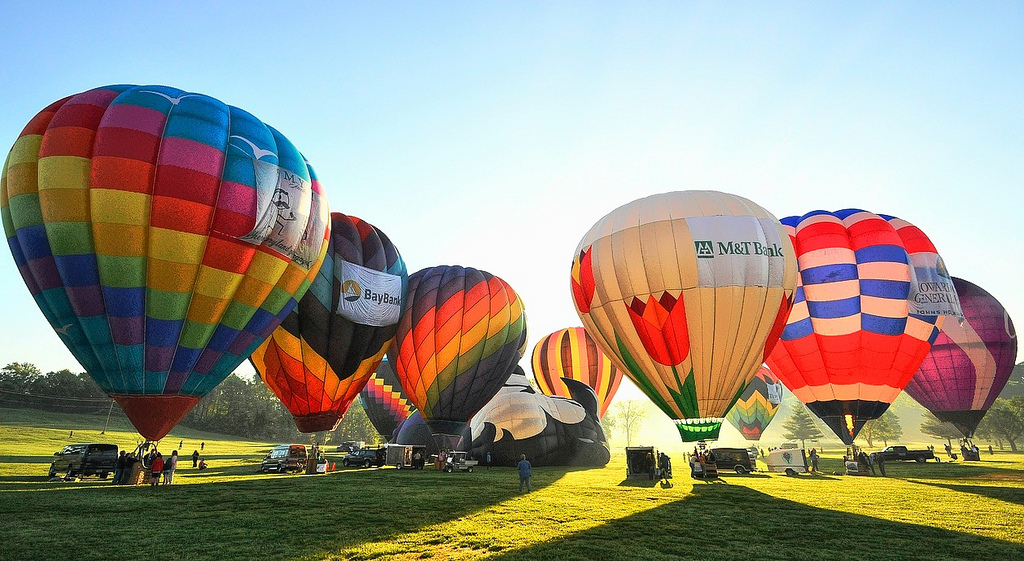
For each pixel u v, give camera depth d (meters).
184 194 15.11
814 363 25.23
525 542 9.00
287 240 17.00
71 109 15.43
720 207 20.34
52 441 47.56
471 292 26.78
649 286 19.61
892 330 24.33
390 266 24.59
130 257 14.77
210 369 16.45
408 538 9.15
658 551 8.51
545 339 42.19
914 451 33.91
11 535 9.06
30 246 14.85
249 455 42.44
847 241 25.81
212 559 7.73
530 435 29.12
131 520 10.48
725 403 19.62
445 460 25.30
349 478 20.22
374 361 23.42
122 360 15.11
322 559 7.79
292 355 21.36
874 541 9.40
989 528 10.57
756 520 11.26
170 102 16.36
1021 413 72.81
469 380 26.02
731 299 19.06
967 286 36.12
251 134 17.06
